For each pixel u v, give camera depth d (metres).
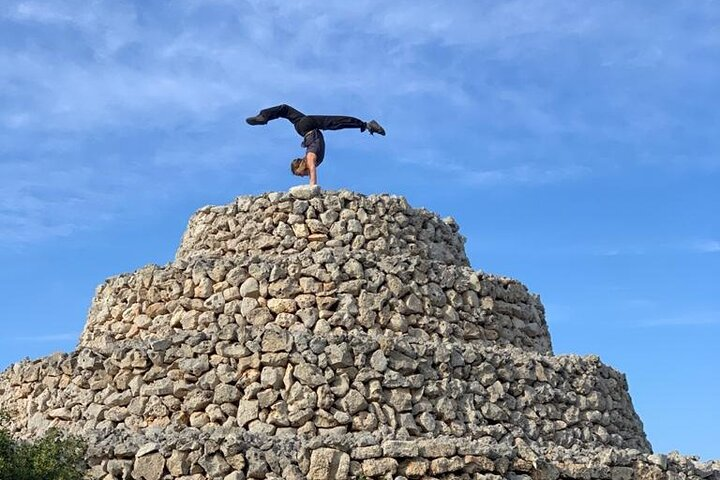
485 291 24.44
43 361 22.73
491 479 19.38
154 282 23.80
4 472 17.11
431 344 21.77
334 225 24.56
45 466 17.73
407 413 20.81
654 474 20.92
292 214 24.75
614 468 20.64
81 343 25.12
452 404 21.27
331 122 26.55
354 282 22.73
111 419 21.03
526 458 19.89
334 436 19.64
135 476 19.20
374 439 19.66
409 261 23.45
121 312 24.25
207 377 20.91
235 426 20.52
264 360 20.84
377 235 24.67
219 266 23.27
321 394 20.52
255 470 19.14
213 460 19.23
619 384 25.00
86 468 19.25
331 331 22.23
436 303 23.45
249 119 26.25
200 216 26.00
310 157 26.09
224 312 22.80
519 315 25.30
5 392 23.55
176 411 20.83
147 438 19.75
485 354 22.30
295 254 23.75
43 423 21.70
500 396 22.00
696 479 21.50
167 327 23.17
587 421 23.11
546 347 26.30
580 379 23.47
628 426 24.56
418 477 19.20
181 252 26.17
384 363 21.02
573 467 20.20
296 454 19.33
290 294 22.66
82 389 21.59
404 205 25.42
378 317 22.61
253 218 25.03
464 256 27.06
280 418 20.39
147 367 21.30
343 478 19.12
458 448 19.48
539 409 22.39
